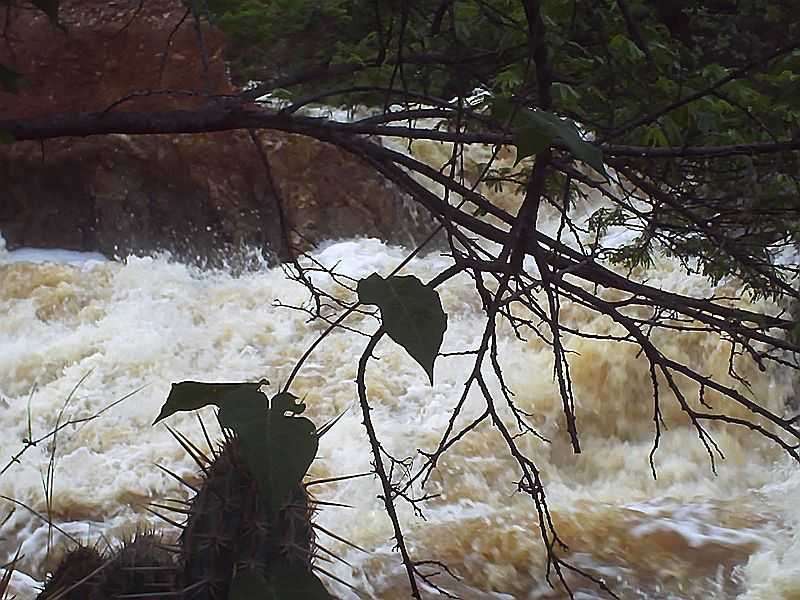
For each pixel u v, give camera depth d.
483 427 6.66
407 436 6.54
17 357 7.32
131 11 9.11
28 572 5.26
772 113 3.07
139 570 1.92
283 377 7.26
